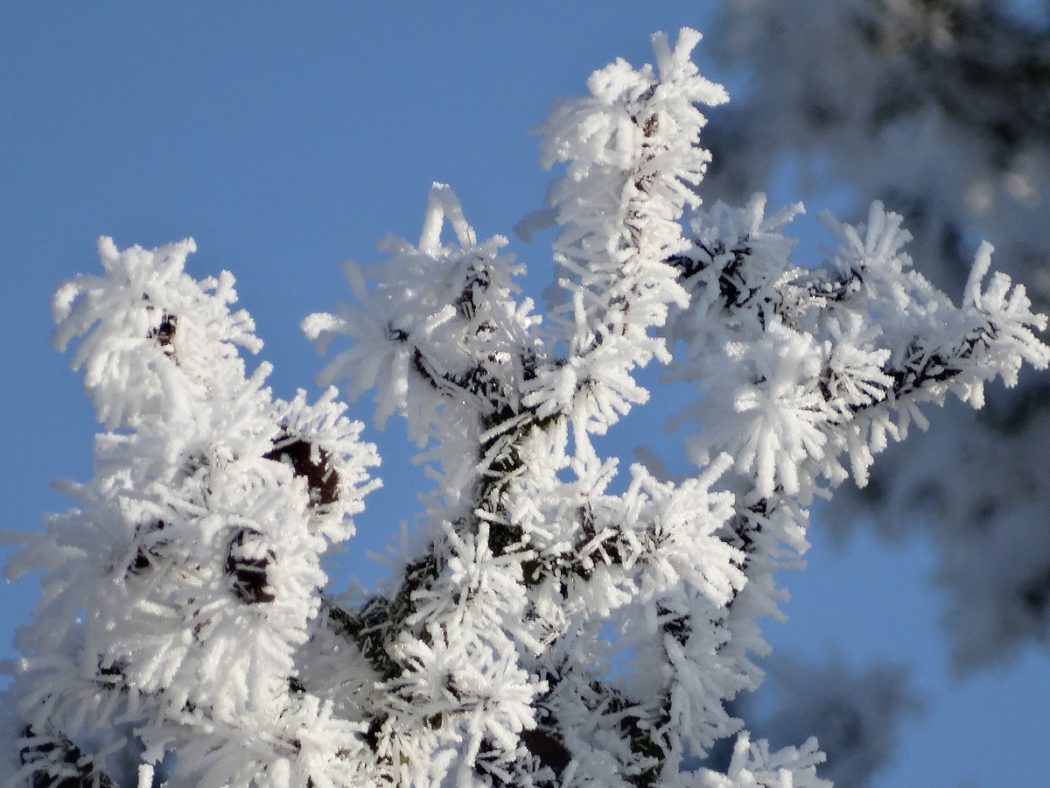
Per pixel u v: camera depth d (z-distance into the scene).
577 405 1.52
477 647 1.51
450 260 1.52
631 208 1.52
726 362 1.53
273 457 1.49
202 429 1.45
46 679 1.47
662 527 1.52
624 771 1.59
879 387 1.58
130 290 1.47
